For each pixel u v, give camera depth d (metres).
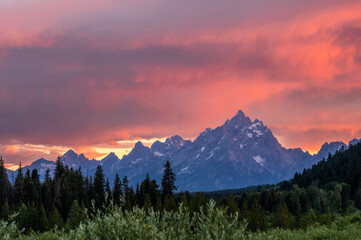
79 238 9.12
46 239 14.68
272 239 11.27
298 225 69.94
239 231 9.02
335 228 27.88
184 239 8.78
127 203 77.44
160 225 9.40
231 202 81.75
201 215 9.27
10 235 11.22
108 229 9.12
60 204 109.94
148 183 107.44
